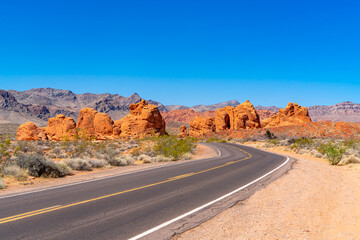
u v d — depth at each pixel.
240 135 87.00
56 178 14.48
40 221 6.71
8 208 7.96
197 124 102.19
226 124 105.06
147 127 65.69
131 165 21.33
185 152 29.45
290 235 5.87
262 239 5.66
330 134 75.94
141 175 14.48
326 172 15.35
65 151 31.27
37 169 14.39
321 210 7.70
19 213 7.41
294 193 9.86
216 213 7.41
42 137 60.06
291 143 47.38
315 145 38.84
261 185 11.40
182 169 16.84
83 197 9.28
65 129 62.56
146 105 71.44
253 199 9.01
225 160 23.05
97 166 19.00
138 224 6.52
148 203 8.45
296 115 101.94
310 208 7.91
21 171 14.22
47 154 29.11
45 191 10.53
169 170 16.44
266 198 9.14
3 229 6.16
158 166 19.16
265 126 105.75
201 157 30.03
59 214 7.29
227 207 8.00
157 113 68.31
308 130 82.44
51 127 66.06
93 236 5.76
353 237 5.72
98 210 7.66
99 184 11.86
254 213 7.45
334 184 11.61
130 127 65.31
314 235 5.87
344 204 8.28
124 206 8.09
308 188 10.74
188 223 6.60
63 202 8.60
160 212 7.49
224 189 10.58
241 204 8.39
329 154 20.56
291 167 17.36
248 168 17.14
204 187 10.97
